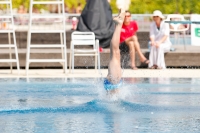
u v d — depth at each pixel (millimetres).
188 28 28719
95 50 23453
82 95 15445
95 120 11328
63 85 18141
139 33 29969
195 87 17766
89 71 24125
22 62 26359
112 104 13406
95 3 27203
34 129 10344
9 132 10062
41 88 17297
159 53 25391
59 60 22766
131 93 15852
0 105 13445
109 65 13570
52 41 29656
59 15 22781
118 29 13203
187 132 10070
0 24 28578
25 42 29812
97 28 27031
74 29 30047
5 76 21734
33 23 32344
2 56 26328
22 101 14211
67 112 12383
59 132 10062
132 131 10156
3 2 22734
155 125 10789
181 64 26562
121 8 13102
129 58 25141
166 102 14102
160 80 20047
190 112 12484
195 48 28938
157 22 25703
